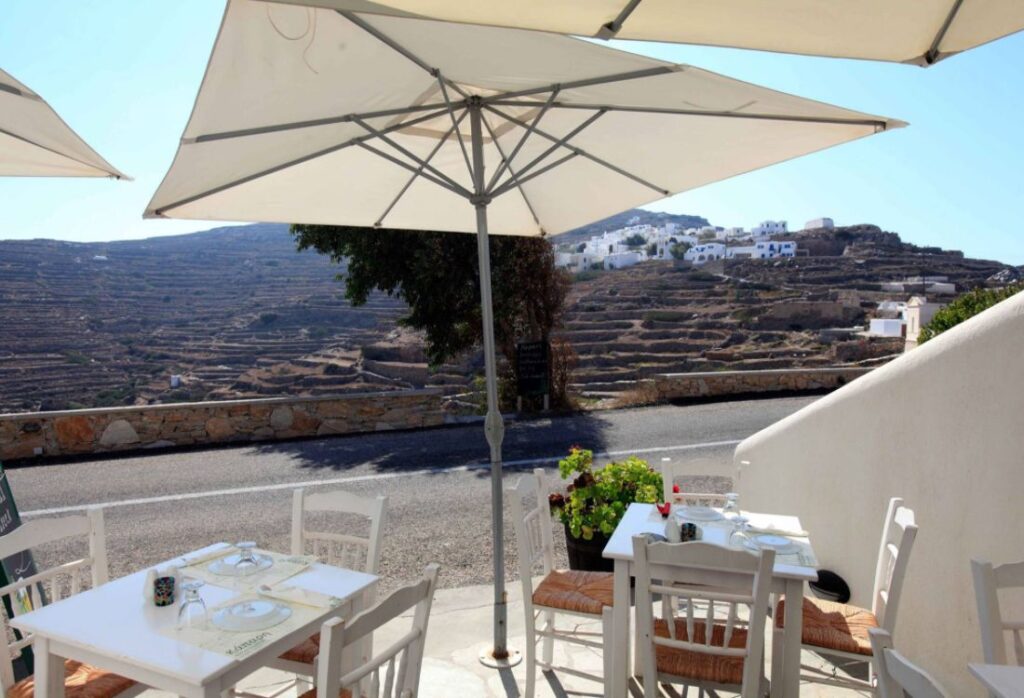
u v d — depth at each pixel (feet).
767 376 46.57
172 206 11.75
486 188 11.43
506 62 8.83
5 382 171.53
